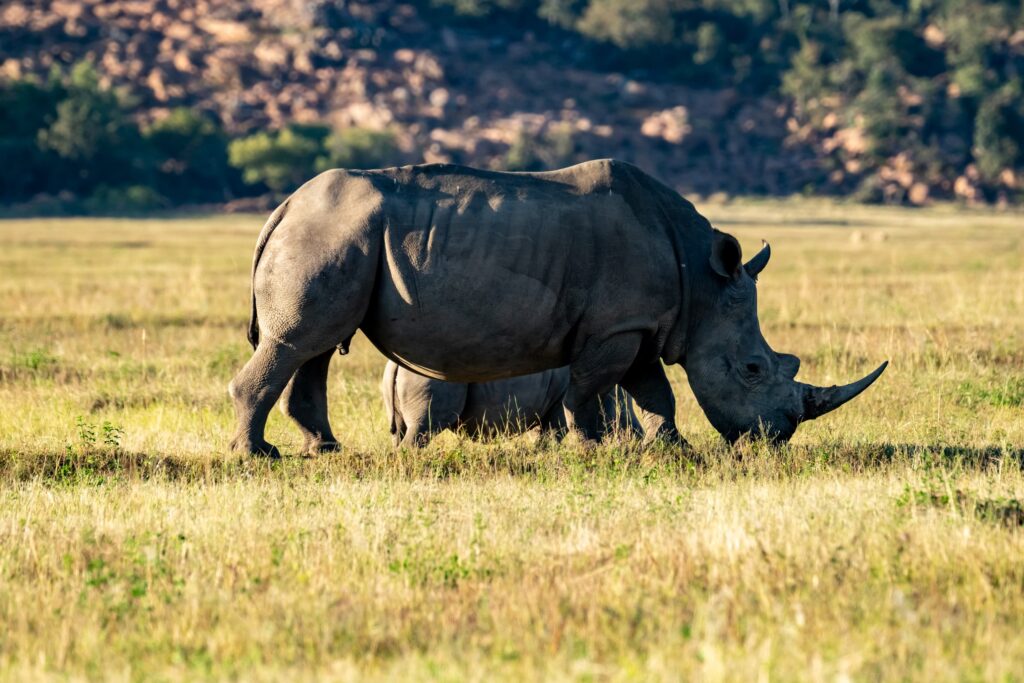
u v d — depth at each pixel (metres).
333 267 41.59
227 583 28.72
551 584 27.95
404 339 42.59
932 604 25.77
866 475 39.44
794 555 28.75
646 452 43.00
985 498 33.97
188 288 120.38
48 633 25.59
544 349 43.22
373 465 42.22
